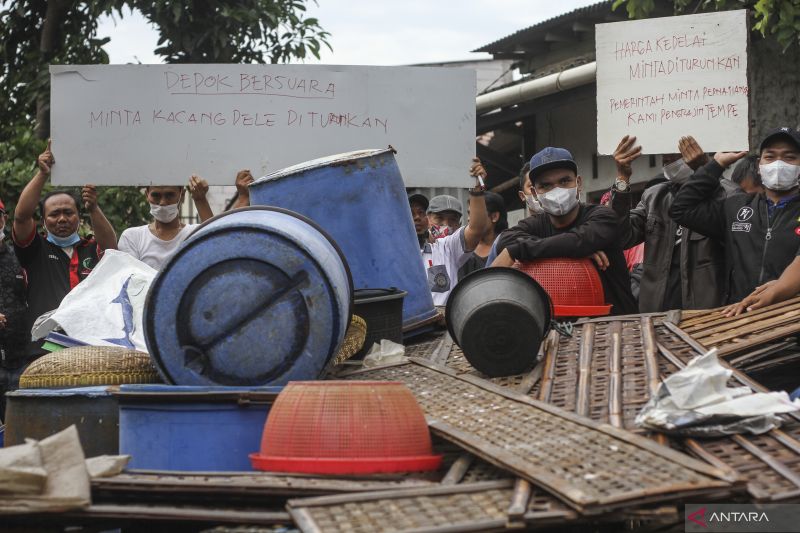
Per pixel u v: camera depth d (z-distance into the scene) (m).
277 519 3.71
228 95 6.95
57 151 7.01
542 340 5.19
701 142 6.37
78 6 13.03
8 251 7.18
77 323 5.80
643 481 3.53
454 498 3.67
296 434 4.07
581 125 15.37
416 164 7.03
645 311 6.50
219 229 4.73
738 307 5.52
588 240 5.71
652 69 6.45
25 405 5.04
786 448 3.91
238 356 4.70
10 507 3.67
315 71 6.96
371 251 5.88
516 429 4.22
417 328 6.09
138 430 4.46
